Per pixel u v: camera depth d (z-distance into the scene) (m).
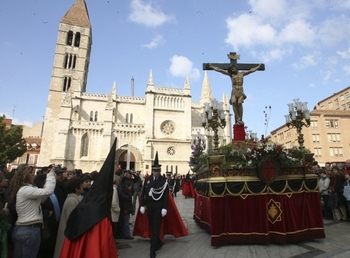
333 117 48.34
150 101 46.88
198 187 11.08
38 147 64.06
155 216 7.35
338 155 46.53
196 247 7.74
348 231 9.28
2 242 4.83
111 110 44.62
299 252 6.92
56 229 6.51
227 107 52.09
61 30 56.78
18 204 4.96
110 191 5.15
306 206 8.21
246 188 7.97
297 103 9.98
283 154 8.12
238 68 10.46
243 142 8.94
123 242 8.70
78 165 41.97
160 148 45.00
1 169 8.77
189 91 49.72
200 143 14.64
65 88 54.34
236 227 7.79
